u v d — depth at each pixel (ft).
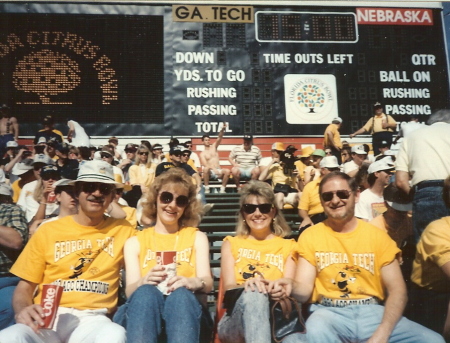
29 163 21.12
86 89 32.50
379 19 35.35
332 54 34.91
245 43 34.65
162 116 33.27
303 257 10.63
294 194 23.08
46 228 10.82
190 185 11.32
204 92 33.78
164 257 10.02
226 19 34.68
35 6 32.50
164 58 33.81
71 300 10.29
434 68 35.24
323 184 10.69
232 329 9.96
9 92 31.63
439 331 10.51
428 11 35.68
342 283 10.36
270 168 27.32
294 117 34.09
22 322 9.38
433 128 13.00
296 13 35.14
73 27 32.81
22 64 32.04
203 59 34.17
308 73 34.63
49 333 9.84
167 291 10.01
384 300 10.52
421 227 12.78
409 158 13.25
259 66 34.53
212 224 21.29
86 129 32.19
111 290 10.68
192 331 9.30
